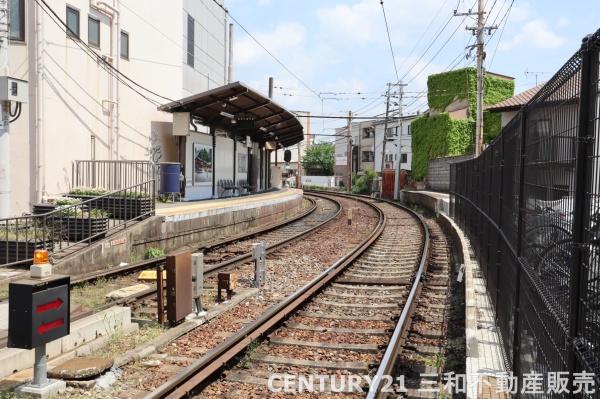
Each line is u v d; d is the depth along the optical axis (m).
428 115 48.66
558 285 3.88
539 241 4.74
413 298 9.23
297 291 9.39
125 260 13.12
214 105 22.41
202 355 6.64
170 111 21.56
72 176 17.34
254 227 22.61
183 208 17.95
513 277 6.04
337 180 81.62
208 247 15.53
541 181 4.74
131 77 21.22
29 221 12.73
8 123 12.27
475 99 44.88
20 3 15.54
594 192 3.15
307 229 21.55
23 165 15.64
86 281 10.42
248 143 30.39
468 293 8.55
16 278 9.88
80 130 17.80
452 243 18.27
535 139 5.09
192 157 22.83
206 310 8.66
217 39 33.72
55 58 16.45
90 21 18.56
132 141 21.12
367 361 6.55
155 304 9.14
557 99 4.15
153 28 22.55
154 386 5.70
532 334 4.75
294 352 6.89
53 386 5.44
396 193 48.88
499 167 8.38
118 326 7.40
